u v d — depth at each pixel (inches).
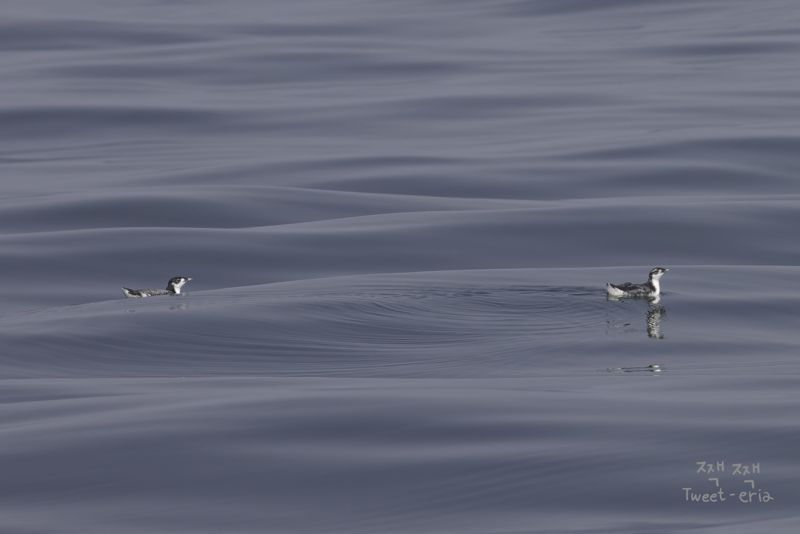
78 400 1060.5
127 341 1318.9
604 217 1940.2
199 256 1777.8
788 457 869.8
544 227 1895.9
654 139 2518.5
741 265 1700.3
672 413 971.3
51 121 2871.6
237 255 1779.0
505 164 2364.7
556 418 957.2
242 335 1334.9
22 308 1528.1
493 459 868.6
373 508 799.1
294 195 2142.0
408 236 1857.8
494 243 1822.1
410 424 943.0
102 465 869.2
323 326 1360.7
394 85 3257.9
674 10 4261.8
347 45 3789.4
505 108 2940.5
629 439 906.7
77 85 3245.6
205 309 1430.9
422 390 1063.0
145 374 1204.5
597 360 1210.6
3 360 1254.9
